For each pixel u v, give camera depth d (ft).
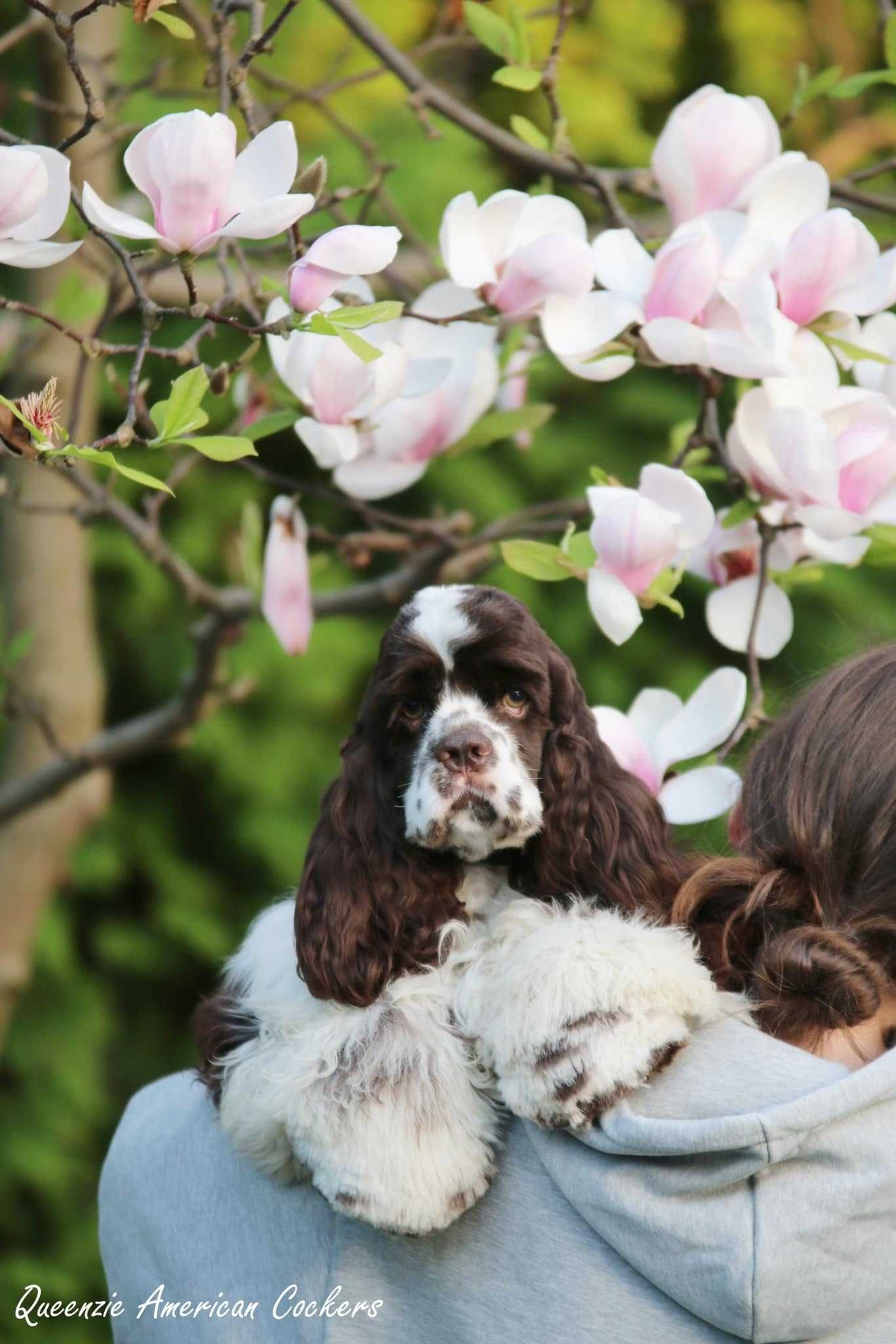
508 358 11.16
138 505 22.93
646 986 6.91
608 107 23.45
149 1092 9.15
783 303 9.17
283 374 9.30
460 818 8.14
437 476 22.72
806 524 9.02
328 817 8.56
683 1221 6.41
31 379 13.92
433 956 8.27
